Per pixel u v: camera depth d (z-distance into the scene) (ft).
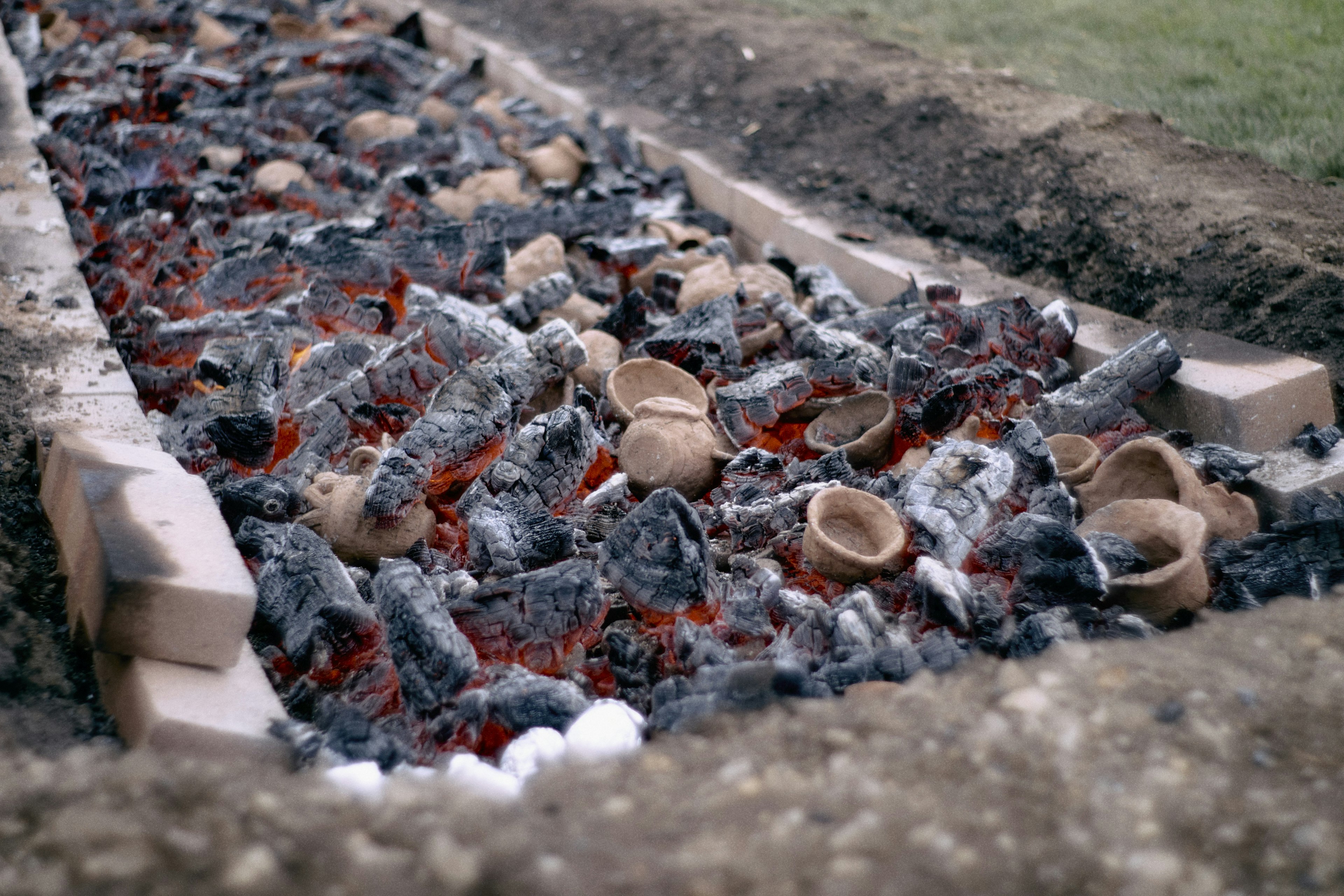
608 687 10.25
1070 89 22.99
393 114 29.63
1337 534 10.71
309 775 7.62
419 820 6.98
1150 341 13.73
